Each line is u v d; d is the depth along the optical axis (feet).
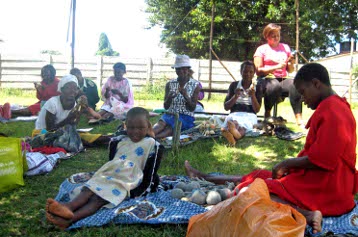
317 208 11.60
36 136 20.30
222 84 58.08
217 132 23.86
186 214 12.14
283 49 27.30
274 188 11.87
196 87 23.39
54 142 20.22
